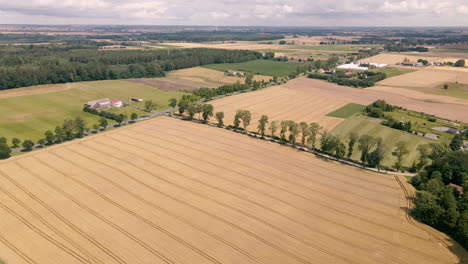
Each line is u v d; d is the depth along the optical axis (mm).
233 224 71250
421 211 74312
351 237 68188
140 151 110250
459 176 88625
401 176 96688
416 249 64688
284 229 70125
